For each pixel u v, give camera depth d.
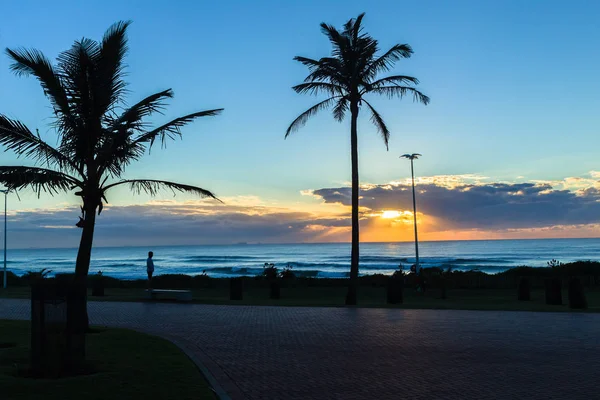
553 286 25.06
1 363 9.65
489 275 42.06
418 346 11.91
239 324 16.06
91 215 13.80
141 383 8.02
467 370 9.35
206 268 100.06
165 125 13.90
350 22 26.47
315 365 9.80
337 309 21.31
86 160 13.86
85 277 13.68
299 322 16.58
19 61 12.98
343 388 8.08
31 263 135.75
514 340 12.77
